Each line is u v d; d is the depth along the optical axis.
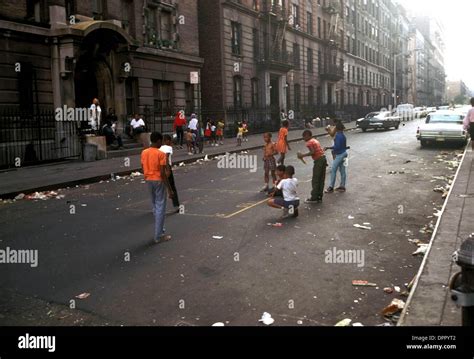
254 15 38.34
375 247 7.11
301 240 7.53
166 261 6.67
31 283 5.98
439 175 13.82
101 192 13.09
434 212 9.30
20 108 19.88
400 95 98.19
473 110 16.59
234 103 36.00
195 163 19.50
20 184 13.79
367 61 72.62
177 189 12.95
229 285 5.71
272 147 11.88
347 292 5.40
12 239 8.16
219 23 34.09
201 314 4.93
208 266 6.41
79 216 9.87
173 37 29.61
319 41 52.41
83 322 4.85
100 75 23.77
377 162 17.23
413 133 31.44
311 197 10.48
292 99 45.94
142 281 5.93
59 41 20.75
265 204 10.43
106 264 6.62
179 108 29.91
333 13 55.34
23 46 19.67
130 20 26.25
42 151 20.41
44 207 11.06
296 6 46.88
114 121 22.66
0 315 5.07
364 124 35.81
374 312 4.86
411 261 6.44
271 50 40.91
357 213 9.37
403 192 11.44
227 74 34.62
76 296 5.52
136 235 8.14
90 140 20.48
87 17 23.27
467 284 3.27
